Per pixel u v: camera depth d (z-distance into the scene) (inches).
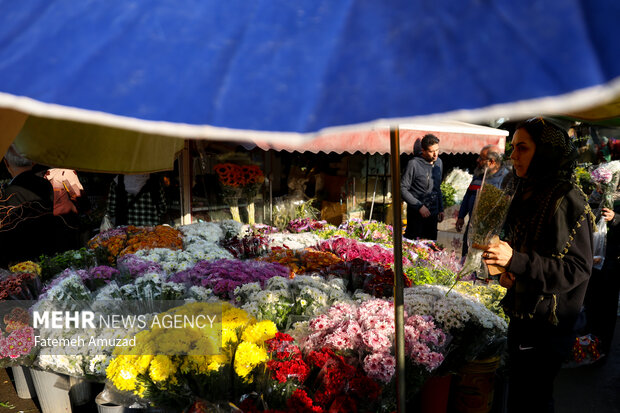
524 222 73.9
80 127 88.9
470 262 79.2
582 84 13.1
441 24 16.4
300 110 16.0
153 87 16.5
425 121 14.9
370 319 79.5
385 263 134.3
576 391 126.6
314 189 286.5
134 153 96.1
